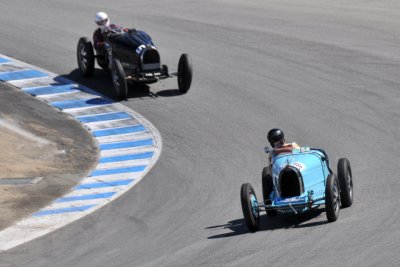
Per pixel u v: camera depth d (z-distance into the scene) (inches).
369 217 2082.9
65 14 5108.3
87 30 4768.7
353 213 2127.2
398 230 1956.2
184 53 3922.2
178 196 2603.3
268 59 4133.9
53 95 3828.7
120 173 2925.7
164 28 4768.7
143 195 2662.4
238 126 3270.2
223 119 3366.1
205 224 2267.5
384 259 1756.9
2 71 4158.5
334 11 5132.9
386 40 4372.5
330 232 1979.6
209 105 3545.8
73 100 3754.9
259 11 5177.2
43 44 4539.9
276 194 2054.6
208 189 2640.3
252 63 4084.6
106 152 3171.8
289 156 2116.1
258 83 3784.5
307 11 5152.6
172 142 3184.1
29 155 3164.4
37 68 4195.4
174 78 3941.9
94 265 2018.9
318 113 3329.2
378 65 3927.2
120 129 3390.7
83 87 3907.5
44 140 3326.8
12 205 2645.2
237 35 4589.1
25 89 3917.3
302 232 2007.9
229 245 1996.8
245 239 2021.4
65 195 2736.2
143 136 3289.9
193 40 4517.7
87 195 2719.0
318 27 4712.1
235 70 3991.1
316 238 1946.4
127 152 3144.7
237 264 1840.6
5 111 3651.6
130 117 3503.9
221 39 4517.7
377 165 2669.8
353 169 2655.0
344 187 2127.2
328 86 3673.7
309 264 1774.1
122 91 3639.3
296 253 1857.8
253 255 1886.1
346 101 3452.3
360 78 3754.9
